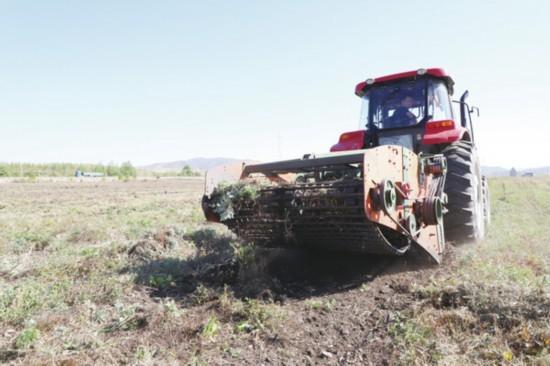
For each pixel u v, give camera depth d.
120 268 4.45
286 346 2.55
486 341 2.33
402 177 3.49
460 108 6.23
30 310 3.12
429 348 2.33
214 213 4.03
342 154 3.56
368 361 2.33
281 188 3.66
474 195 4.48
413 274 3.79
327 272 4.07
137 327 2.86
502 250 4.40
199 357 2.40
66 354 2.42
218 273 4.10
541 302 2.61
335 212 3.31
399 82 5.28
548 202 10.29
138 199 15.66
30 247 5.88
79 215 10.17
